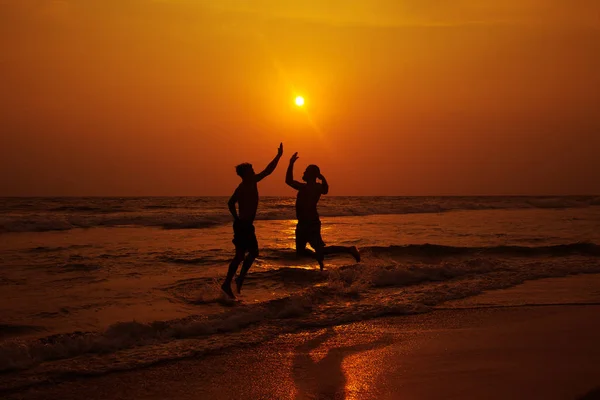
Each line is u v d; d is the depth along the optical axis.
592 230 17.09
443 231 16.66
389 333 5.10
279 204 46.16
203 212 27.14
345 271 7.93
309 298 6.37
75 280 7.45
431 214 28.11
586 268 8.95
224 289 6.51
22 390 3.56
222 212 27.11
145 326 4.88
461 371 3.97
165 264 9.02
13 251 10.72
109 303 6.07
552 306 6.28
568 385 3.65
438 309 6.12
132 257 9.82
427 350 4.54
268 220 23.05
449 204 36.72
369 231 16.64
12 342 4.24
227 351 4.50
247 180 6.78
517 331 5.14
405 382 3.76
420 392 3.56
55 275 7.82
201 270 8.45
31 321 5.19
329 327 5.34
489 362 4.19
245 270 6.78
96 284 7.18
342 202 50.19
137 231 16.42
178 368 4.06
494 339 4.86
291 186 7.69
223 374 3.95
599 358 4.29
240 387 3.69
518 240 13.80
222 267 8.77
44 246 11.77
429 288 7.32
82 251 10.78
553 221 21.80
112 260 9.40
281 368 4.08
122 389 3.63
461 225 19.52
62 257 9.77
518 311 6.02
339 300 6.53
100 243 12.54
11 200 54.50
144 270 8.38
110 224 18.77
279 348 4.61
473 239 14.05
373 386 3.69
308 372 4.00
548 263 9.39
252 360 4.27
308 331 5.18
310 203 7.68
